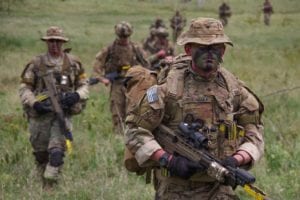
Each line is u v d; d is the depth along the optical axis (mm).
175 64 8008
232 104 7945
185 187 7930
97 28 64875
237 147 8000
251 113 8070
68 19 73312
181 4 95125
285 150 15531
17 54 38844
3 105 22359
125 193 12516
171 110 7887
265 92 25125
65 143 13477
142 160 7812
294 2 86750
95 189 12742
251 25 72500
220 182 7551
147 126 7891
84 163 14547
